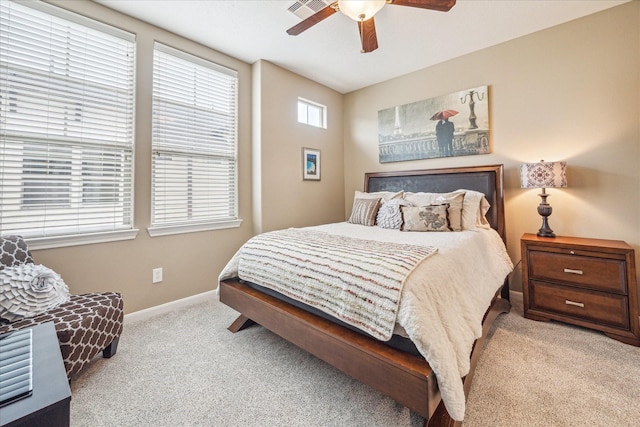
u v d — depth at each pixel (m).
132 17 2.33
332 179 4.04
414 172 3.39
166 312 2.52
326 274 1.50
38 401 0.76
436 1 1.73
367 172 3.98
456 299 1.40
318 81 3.76
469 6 2.25
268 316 1.76
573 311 2.16
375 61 3.19
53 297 1.59
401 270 1.31
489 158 2.95
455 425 1.17
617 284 1.99
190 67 2.73
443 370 1.07
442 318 1.24
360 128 4.04
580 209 2.46
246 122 3.19
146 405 1.39
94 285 2.15
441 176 3.15
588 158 2.41
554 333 2.09
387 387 1.17
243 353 1.85
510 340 1.99
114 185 2.26
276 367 1.70
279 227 3.33
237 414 1.33
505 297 2.64
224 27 2.50
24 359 0.97
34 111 1.92
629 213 2.25
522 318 2.37
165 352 1.86
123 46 2.30
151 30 2.44
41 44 1.93
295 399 1.43
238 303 2.00
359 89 4.04
